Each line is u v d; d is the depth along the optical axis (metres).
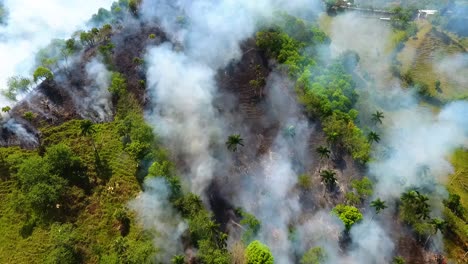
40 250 121.38
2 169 139.00
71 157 140.62
